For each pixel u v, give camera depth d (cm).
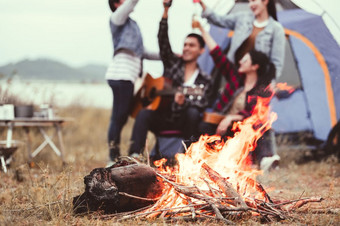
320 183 546
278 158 596
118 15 606
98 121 1114
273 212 346
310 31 733
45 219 351
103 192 342
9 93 821
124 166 360
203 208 343
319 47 731
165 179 358
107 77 623
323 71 736
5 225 325
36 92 887
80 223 330
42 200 388
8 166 596
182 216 334
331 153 722
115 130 626
